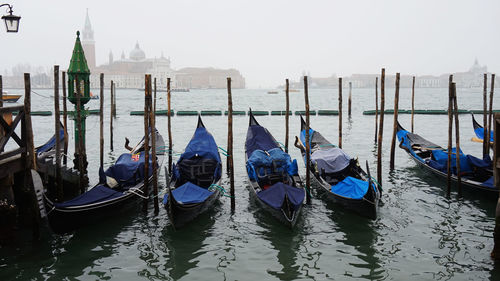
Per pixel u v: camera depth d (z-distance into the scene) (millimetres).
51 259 9805
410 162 19500
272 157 14539
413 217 12398
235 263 9734
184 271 9359
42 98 94375
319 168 15055
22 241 10648
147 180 12672
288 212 11273
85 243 10688
